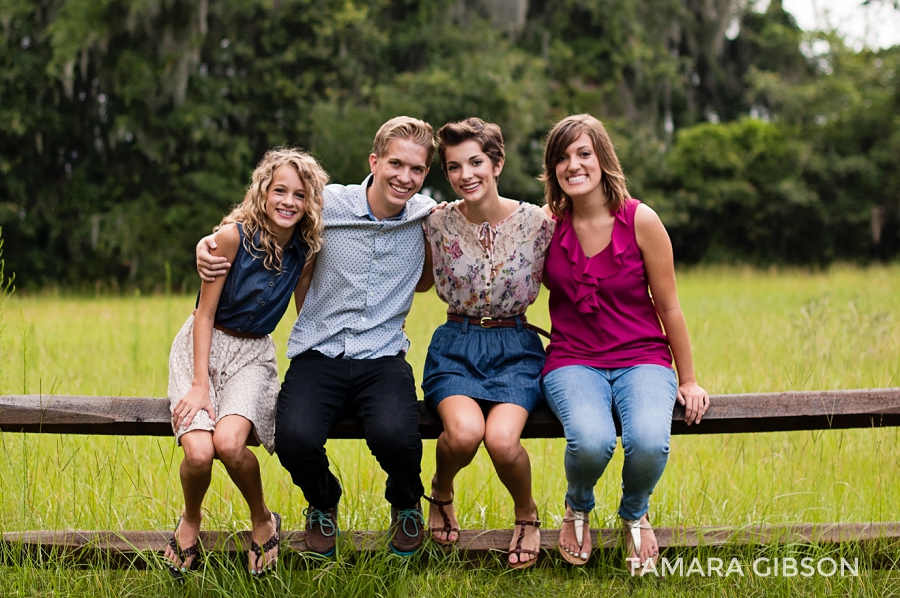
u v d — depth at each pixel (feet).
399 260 10.63
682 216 80.89
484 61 71.61
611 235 10.53
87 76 70.23
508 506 12.51
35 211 67.87
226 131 73.77
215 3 70.33
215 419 9.64
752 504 12.49
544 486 13.15
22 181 68.18
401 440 9.54
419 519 10.20
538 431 10.43
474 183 10.39
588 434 9.52
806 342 21.01
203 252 9.89
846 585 10.10
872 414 9.84
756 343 23.17
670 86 91.45
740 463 14.35
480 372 10.41
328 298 10.54
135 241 65.72
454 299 10.80
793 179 82.23
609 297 10.55
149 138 67.77
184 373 10.02
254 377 10.09
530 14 89.86
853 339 21.20
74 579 9.97
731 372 19.21
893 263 77.10
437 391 10.30
